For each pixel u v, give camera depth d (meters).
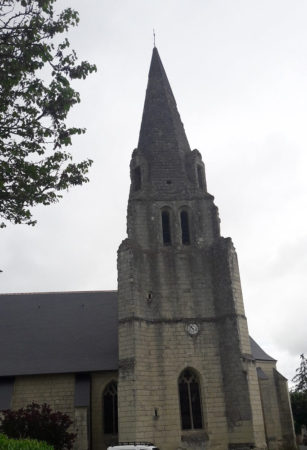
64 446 24.95
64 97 15.67
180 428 25.45
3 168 14.84
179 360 27.06
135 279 27.97
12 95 15.37
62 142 16.12
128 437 24.30
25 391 29.61
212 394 26.45
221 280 29.00
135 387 25.09
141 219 30.89
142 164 33.25
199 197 32.19
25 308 35.44
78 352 31.31
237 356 26.62
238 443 24.98
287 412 34.38
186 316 28.27
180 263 29.78
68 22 15.58
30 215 15.98
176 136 35.16
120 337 26.86
